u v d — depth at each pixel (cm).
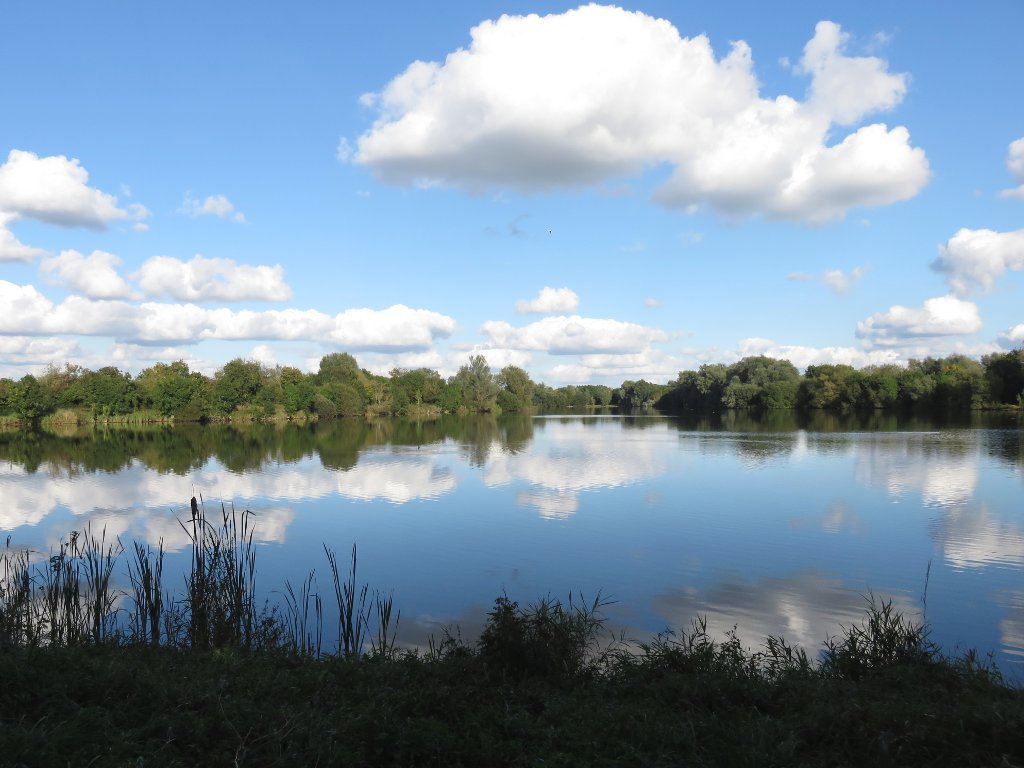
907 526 2447
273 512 2781
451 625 1436
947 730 689
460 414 13862
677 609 1535
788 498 3044
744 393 12650
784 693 835
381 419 11794
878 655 1015
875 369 12719
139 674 836
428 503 2981
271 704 764
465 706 766
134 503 3005
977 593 1653
